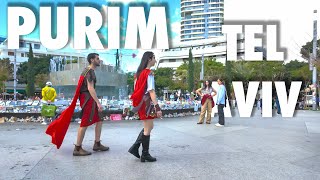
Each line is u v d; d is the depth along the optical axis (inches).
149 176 162.6
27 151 226.5
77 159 200.8
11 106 475.2
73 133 323.0
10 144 256.1
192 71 1959.9
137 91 193.5
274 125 405.4
